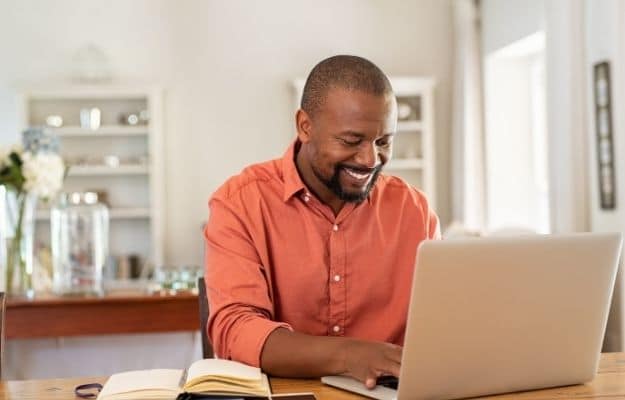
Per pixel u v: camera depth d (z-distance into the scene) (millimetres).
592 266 1443
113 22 6922
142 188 6891
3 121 6824
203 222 7000
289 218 1738
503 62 6430
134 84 6926
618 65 4090
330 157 1549
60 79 6871
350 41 7070
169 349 3469
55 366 3381
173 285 3602
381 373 1431
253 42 7020
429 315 1316
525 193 6422
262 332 1564
